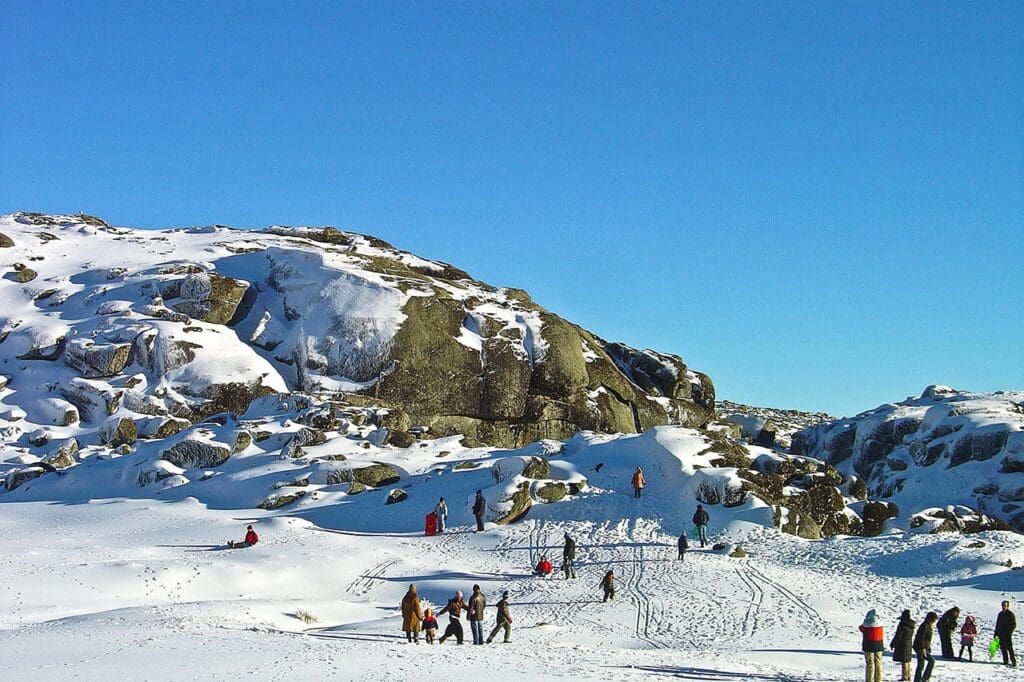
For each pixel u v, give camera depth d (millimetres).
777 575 42312
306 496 56031
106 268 93062
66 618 32562
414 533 50000
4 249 96438
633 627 35125
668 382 90312
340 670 23422
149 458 63688
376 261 92125
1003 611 29438
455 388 78750
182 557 41750
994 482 64438
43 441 70000
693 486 53375
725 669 26516
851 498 56875
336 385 77562
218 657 25031
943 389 83938
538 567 42531
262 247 98625
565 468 56531
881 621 36000
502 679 22594
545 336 84875
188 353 77250
